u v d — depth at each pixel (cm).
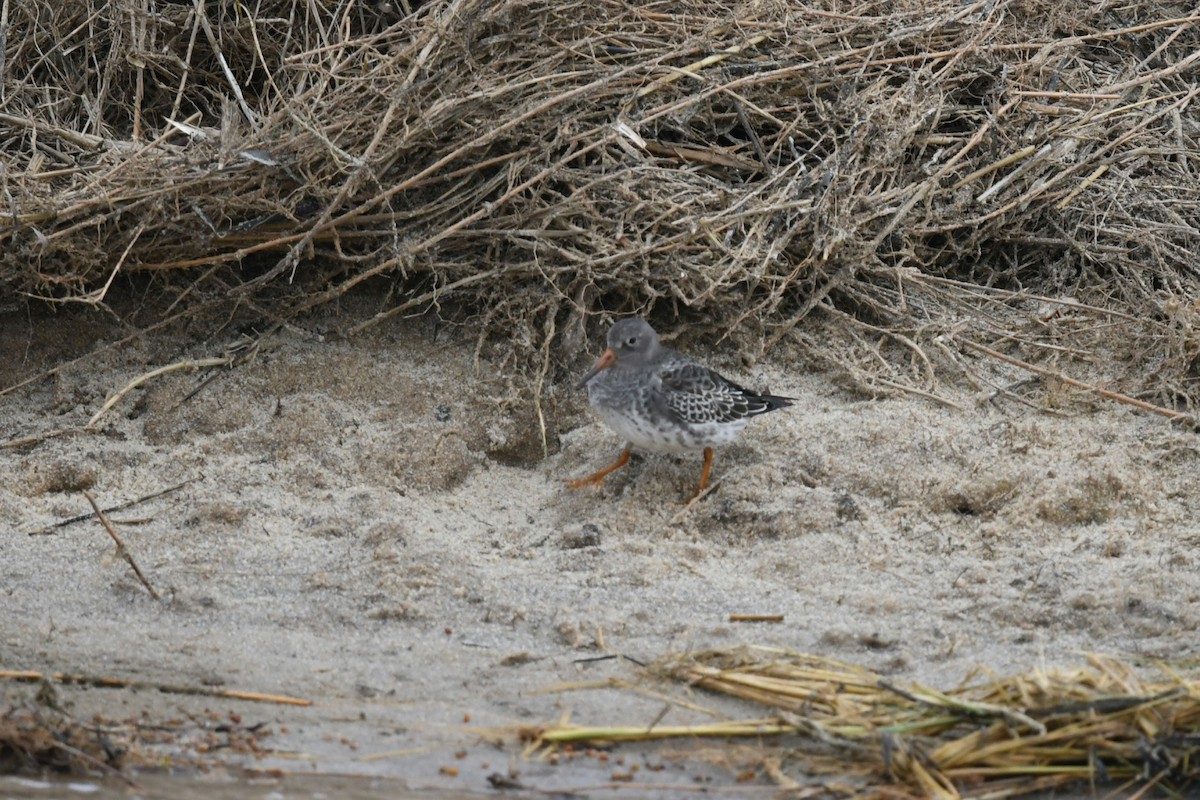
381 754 971
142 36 1558
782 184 1520
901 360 1480
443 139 1477
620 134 1469
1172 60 1745
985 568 1224
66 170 1443
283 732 995
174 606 1177
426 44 1457
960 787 945
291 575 1226
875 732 971
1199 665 1057
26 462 1370
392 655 1107
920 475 1330
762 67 1564
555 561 1251
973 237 1563
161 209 1400
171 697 1034
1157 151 1631
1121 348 1486
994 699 998
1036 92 1622
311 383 1448
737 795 934
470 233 1448
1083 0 1792
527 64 1512
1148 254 1570
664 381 1304
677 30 1566
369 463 1382
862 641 1116
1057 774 952
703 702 1039
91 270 1451
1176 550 1229
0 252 1412
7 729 954
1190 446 1359
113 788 920
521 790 935
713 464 1370
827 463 1348
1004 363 1472
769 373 1466
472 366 1460
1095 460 1331
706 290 1416
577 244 1455
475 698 1045
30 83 1581
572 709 1027
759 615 1157
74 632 1124
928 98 1585
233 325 1495
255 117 1508
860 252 1495
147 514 1316
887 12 1666
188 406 1428
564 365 1459
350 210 1459
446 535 1290
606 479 1363
